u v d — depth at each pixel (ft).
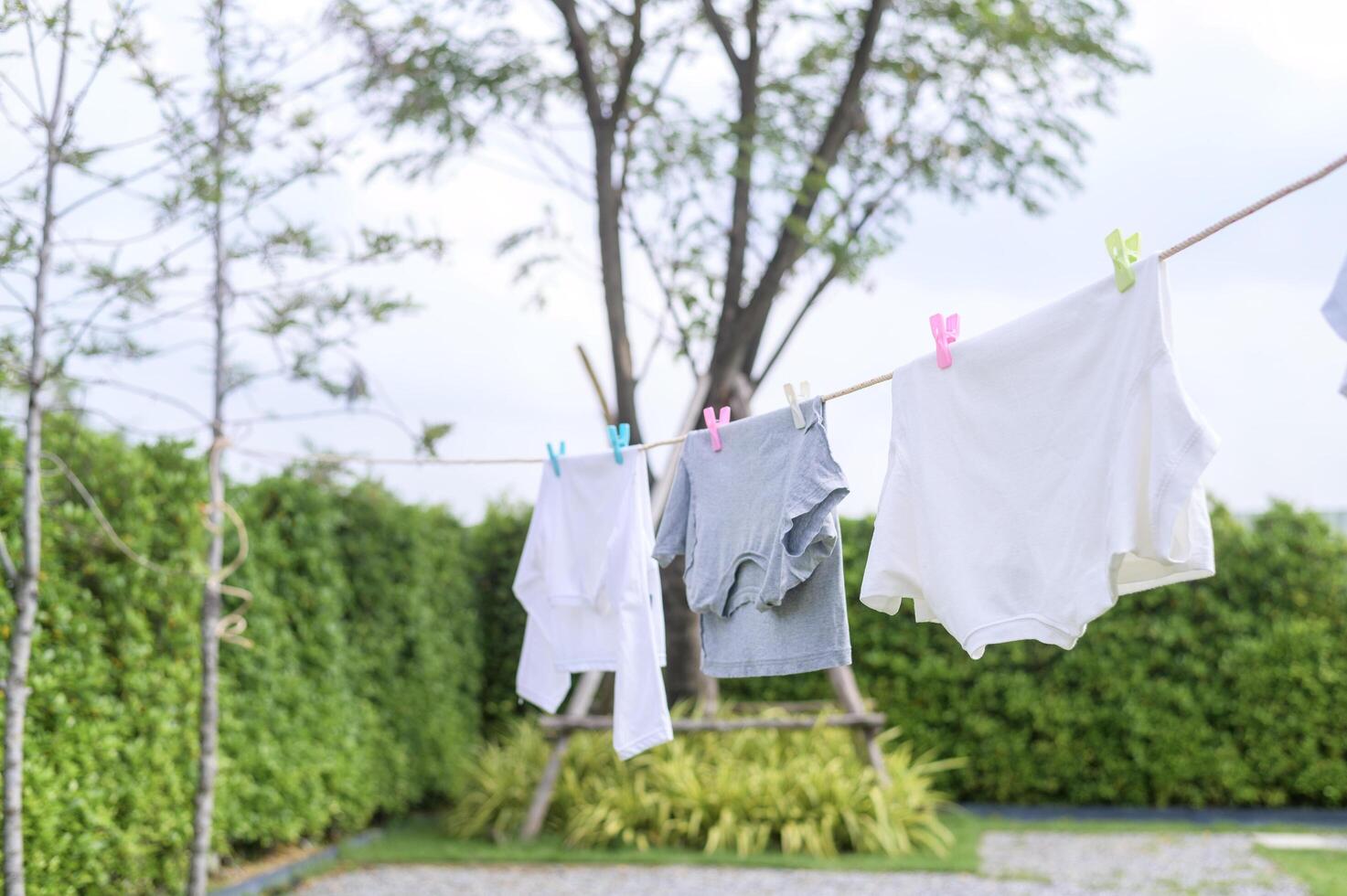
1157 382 5.95
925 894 16.12
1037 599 6.52
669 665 22.31
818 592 8.06
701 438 8.91
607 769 20.45
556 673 10.01
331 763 18.81
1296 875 17.06
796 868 17.69
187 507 15.34
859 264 22.84
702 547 8.69
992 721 23.91
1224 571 23.29
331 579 19.56
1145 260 6.10
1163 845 19.70
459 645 24.73
